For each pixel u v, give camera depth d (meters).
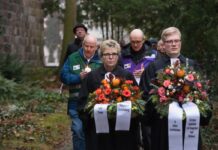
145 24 14.18
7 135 9.97
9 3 20.50
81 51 7.76
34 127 10.99
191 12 10.78
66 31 22.31
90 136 5.95
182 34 10.91
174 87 5.56
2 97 14.16
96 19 32.94
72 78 7.60
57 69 21.98
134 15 14.80
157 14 13.15
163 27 12.57
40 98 15.12
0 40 19.62
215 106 10.36
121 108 5.68
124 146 5.83
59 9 33.59
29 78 19.14
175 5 11.62
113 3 19.83
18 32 21.42
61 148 9.79
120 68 6.13
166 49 5.98
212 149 8.76
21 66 17.88
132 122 5.84
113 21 30.34
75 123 7.59
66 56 10.65
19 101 14.34
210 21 10.66
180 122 5.47
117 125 5.73
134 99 5.80
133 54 8.14
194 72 5.65
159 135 5.64
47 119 12.20
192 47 11.05
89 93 6.03
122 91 5.80
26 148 9.27
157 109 5.55
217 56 11.07
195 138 5.52
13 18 20.88
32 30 23.27
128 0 15.01
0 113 11.94
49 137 10.39
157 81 5.71
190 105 5.54
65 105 14.84
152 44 9.26
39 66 24.09
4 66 17.19
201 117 5.61
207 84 5.73
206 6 10.66
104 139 5.83
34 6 23.66
